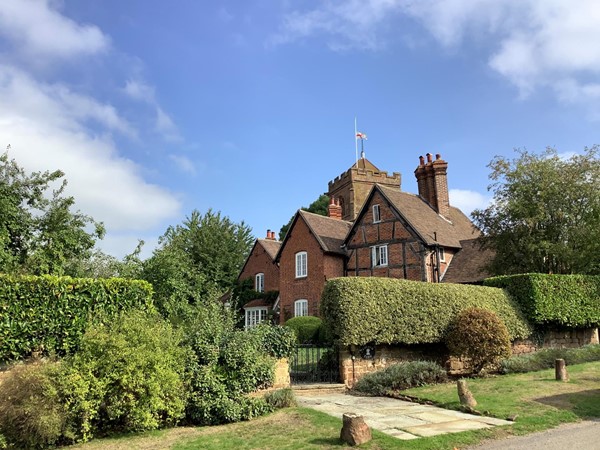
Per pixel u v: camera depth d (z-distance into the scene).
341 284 14.17
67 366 8.50
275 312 33.81
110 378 8.54
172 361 9.34
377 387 12.66
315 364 15.57
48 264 18.05
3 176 17.97
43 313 10.48
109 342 8.76
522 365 14.89
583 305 19.38
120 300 11.67
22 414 7.80
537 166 20.91
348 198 44.12
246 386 10.13
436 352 16.00
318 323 26.06
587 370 14.15
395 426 8.70
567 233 20.27
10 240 17.53
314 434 8.20
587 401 10.39
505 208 21.31
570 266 20.81
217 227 48.41
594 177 20.03
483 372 14.80
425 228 27.22
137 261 19.97
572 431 8.28
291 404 10.79
